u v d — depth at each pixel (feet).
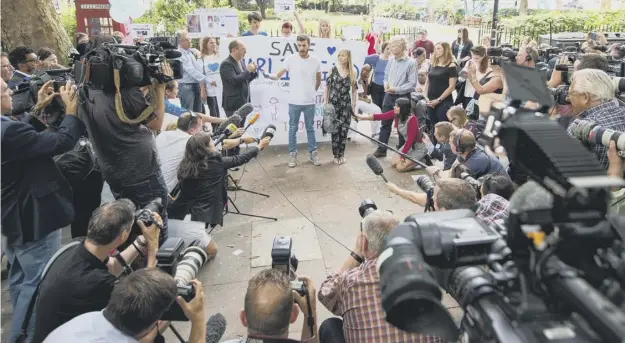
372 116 21.25
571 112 10.44
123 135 10.32
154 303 6.50
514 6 66.23
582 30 48.16
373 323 7.18
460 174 11.82
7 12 23.75
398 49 22.17
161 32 40.32
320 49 24.08
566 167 2.81
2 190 9.48
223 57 22.88
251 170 21.52
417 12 65.16
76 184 11.37
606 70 11.87
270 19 53.21
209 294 12.55
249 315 6.42
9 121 8.88
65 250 8.21
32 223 9.78
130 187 10.71
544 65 18.74
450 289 3.55
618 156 7.36
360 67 24.71
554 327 2.63
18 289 10.41
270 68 23.62
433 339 7.02
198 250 8.37
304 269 13.61
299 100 20.98
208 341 8.47
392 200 18.10
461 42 32.50
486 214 8.75
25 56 16.37
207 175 13.34
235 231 15.89
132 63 9.78
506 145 3.26
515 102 3.34
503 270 3.15
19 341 8.34
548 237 2.93
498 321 2.81
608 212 2.95
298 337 10.71
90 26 28.99
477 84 18.21
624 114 9.12
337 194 18.67
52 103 10.32
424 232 3.47
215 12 26.96
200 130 16.26
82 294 7.62
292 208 17.57
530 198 3.10
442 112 22.04
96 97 10.09
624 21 48.34
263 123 24.36
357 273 7.66
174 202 13.65
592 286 2.78
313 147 21.74
